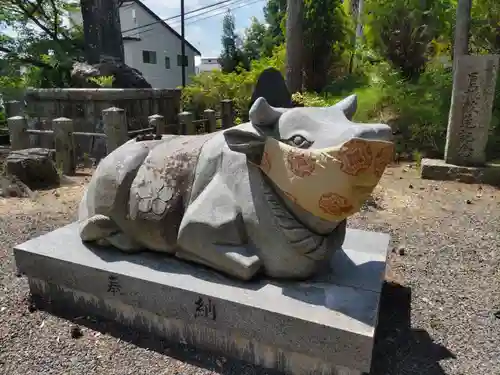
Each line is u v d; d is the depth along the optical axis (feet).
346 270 7.76
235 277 7.33
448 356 7.30
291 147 6.30
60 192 17.60
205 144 8.05
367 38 27.86
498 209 15.51
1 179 17.52
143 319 7.89
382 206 15.87
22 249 8.71
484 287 9.70
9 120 22.22
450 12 26.02
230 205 7.29
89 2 30.22
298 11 28.37
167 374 6.89
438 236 12.84
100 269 7.87
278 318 6.43
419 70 27.17
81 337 7.83
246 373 6.88
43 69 39.11
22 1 41.88
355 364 6.09
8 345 7.61
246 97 33.94
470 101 19.35
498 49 24.81
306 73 31.45
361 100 26.73
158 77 75.97
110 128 19.74
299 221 6.91
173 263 8.02
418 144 25.04
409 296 9.30
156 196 7.91
